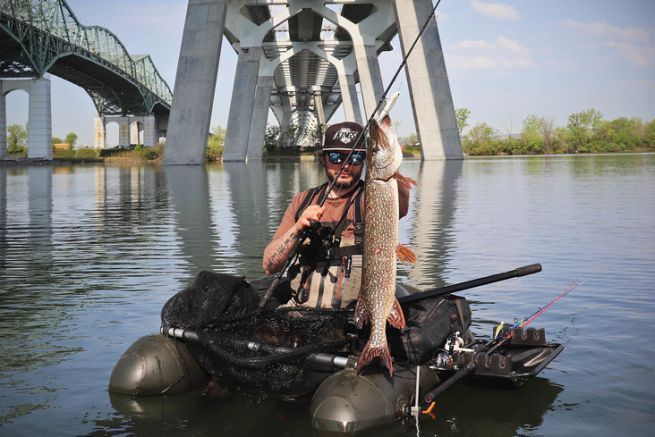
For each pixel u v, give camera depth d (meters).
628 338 4.81
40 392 3.94
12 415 3.61
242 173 34.62
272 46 78.06
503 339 4.31
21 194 21.00
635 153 79.50
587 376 4.07
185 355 4.04
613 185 20.86
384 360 3.32
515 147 91.19
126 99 142.12
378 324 3.34
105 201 17.95
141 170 41.94
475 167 37.72
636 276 6.96
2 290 6.71
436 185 22.23
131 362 3.95
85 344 4.84
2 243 10.12
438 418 3.50
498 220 12.25
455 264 7.88
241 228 11.62
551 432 3.30
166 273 7.55
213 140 102.81
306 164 53.25
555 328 5.09
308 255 4.15
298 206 4.26
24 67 81.69
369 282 3.36
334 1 62.91
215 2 44.03
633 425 3.38
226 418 3.59
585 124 91.75
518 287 6.56
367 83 64.69
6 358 4.54
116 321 5.47
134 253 9.02
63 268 7.95
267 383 3.81
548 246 9.09
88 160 84.56
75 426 3.47
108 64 108.31
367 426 3.31
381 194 3.29
